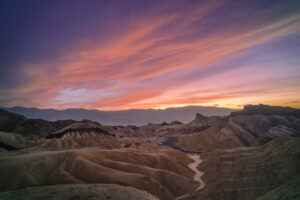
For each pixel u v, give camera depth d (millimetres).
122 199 26328
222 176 56938
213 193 46469
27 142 125250
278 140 58688
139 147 102750
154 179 54000
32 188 28312
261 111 159500
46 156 58406
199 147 147125
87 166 53844
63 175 50281
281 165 46438
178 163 73438
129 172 55125
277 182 42188
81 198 24812
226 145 124562
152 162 67500
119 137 174375
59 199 23953
